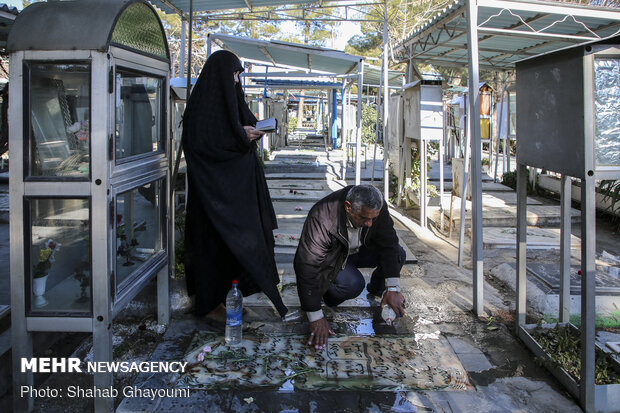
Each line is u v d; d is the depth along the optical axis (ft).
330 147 58.90
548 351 10.03
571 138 8.66
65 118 8.29
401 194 26.11
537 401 8.91
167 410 8.55
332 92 57.57
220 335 11.18
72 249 8.40
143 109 10.19
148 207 10.64
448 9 20.86
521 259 11.10
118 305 8.77
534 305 12.88
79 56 8.00
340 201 10.01
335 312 12.39
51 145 8.34
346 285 11.59
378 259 11.07
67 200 8.28
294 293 13.48
